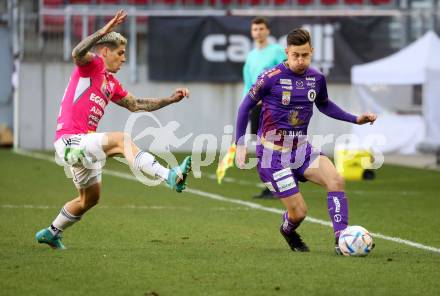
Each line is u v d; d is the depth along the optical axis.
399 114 58.16
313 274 17.58
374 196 35.84
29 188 36.50
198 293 15.75
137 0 65.50
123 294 15.66
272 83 20.25
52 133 61.38
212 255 19.89
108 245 21.61
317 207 31.30
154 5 65.69
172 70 60.56
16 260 18.95
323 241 22.84
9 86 67.56
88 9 64.06
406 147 57.53
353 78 52.66
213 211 29.61
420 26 59.94
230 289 16.11
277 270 17.97
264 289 16.14
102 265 18.41
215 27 60.34
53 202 31.50
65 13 60.62
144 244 21.86
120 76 60.94
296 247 20.88
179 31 60.31
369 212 30.17
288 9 65.31
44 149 61.28
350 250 19.72
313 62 59.22
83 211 20.41
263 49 32.59
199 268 18.14
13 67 63.62
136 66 61.06
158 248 21.08
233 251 20.62
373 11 60.25
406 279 17.20
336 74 59.34
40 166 47.44
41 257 19.39
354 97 59.59
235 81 60.44
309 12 59.62
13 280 16.80
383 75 52.00
